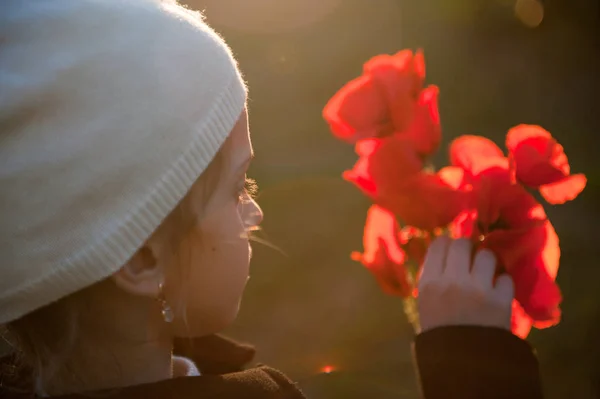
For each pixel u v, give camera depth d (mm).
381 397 2430
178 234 1362
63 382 1376
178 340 1601
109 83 1334
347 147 4629
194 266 1375
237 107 1374
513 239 1400
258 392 1383
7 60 1341
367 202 3949
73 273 1330
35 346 1373
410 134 1399
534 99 4859
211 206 1374
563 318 2930
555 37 5461
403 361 2697
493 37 5645
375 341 2846
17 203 1327
